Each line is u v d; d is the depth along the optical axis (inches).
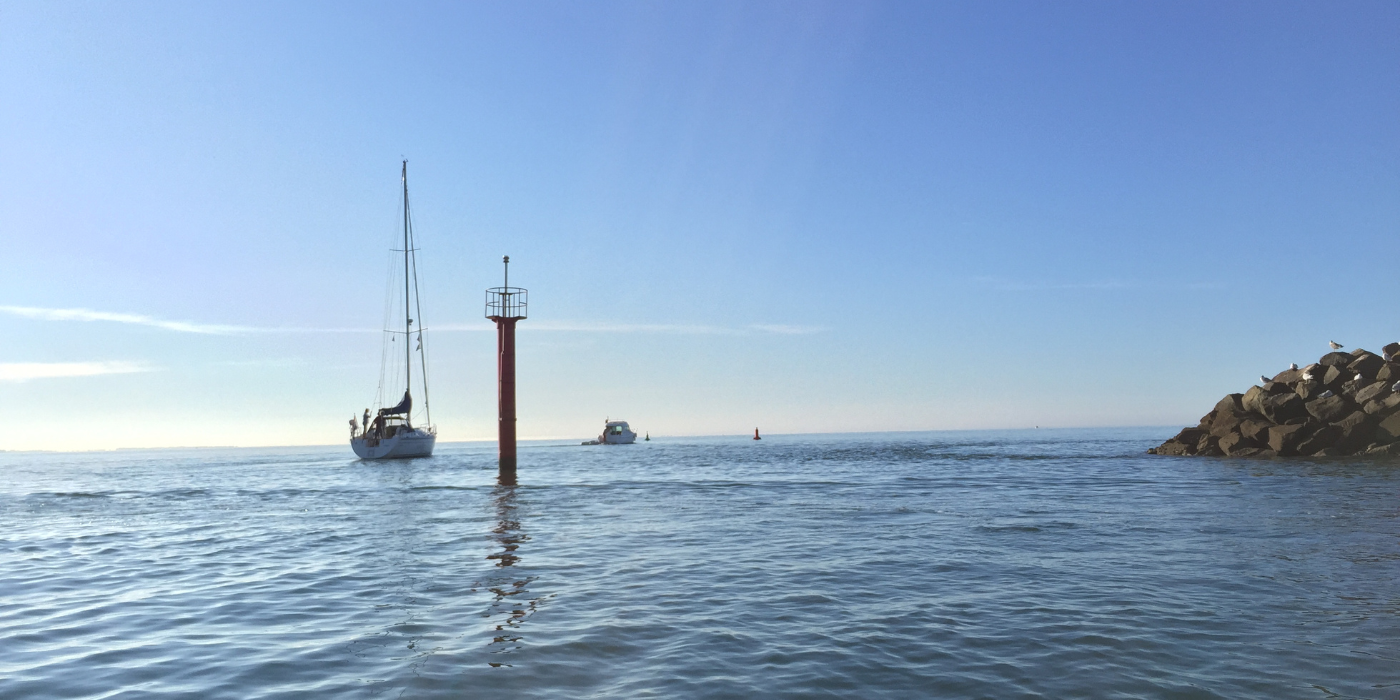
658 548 626.2
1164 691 271.7
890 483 1330.0
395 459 2768.2
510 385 1594.5
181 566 581.6
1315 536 613.0
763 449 4084.6
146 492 1518.2
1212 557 532.7
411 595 452.1
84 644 351.9
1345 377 1745.8
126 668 312.5
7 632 375.9
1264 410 1807.3
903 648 329.7
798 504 986.7
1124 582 455.5
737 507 962.7
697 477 1627.7
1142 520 742.5
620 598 435.2
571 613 399.9
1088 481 1274.6
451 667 307.7
